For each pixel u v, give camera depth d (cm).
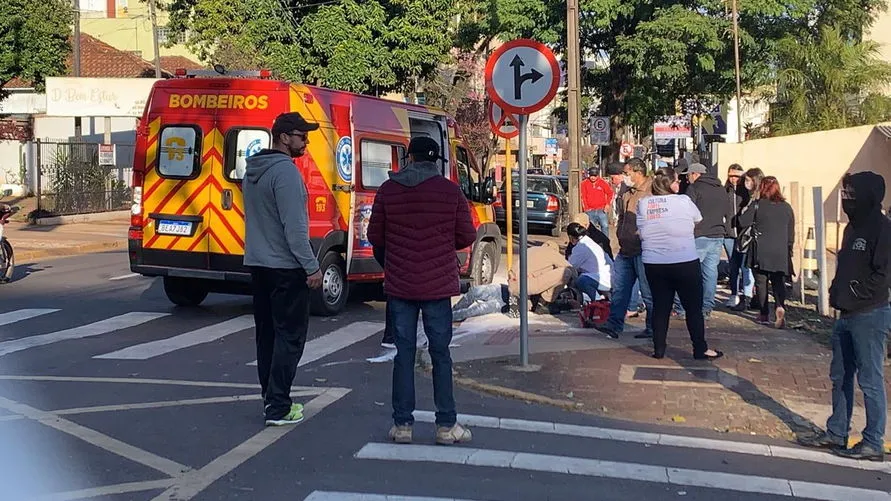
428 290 602
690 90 3020
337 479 546
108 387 780
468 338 1005
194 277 1126
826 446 638
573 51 1734
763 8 2666
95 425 656
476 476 558
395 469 568
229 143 1112
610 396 757
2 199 3262
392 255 609
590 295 1172
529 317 1145
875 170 2241
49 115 3350
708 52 2697
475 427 669
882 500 532
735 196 1330
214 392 767
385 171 1288
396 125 1312
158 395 753
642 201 887
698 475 570
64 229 2511
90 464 568
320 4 2781
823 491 546
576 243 1217
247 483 537
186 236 1128
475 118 4366
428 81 3284
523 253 847
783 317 1077
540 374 827
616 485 550
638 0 2675
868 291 595
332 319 1188
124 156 3519
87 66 4291
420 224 602
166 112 1142
